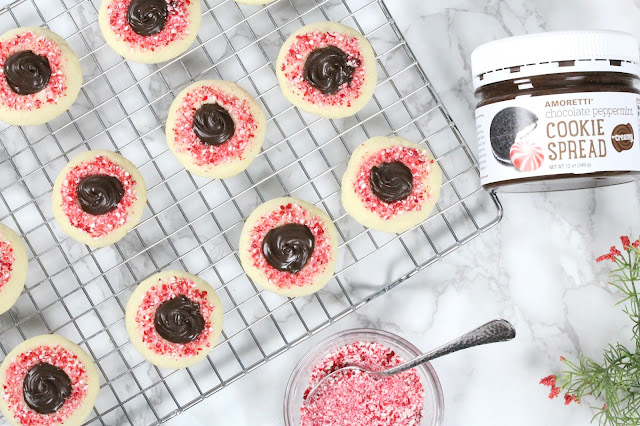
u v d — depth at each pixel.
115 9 0.66
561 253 0.68
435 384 0.66
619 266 0.65
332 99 0.65
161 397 0.67
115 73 0.68
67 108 0.66
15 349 0.64
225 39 0.68
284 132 0.68
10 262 0.65
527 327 0.68
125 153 0.68
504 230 0.68
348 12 0.68
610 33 0.60
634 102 0.61
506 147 0.61
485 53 0.61
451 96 0.68
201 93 0.65
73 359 0.64
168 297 0.64
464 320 0.68
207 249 0.68
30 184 0.68
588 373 0.66
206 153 0.65
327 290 0.68
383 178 0.64
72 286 0.68
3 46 0.65
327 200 0.68
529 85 0.60
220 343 0.66
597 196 0.69
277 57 0.68
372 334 0.66
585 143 0.60
